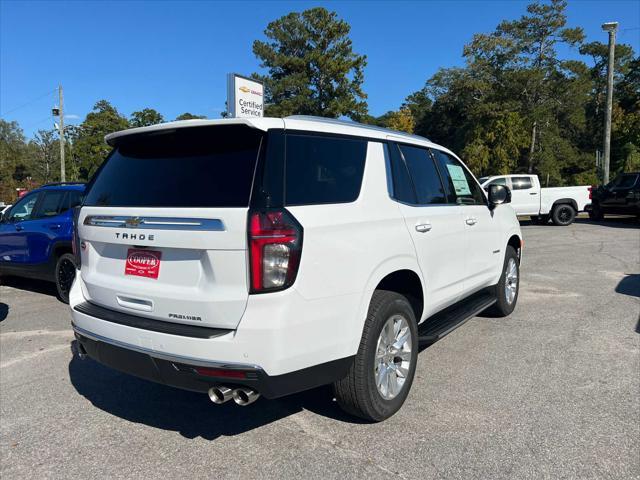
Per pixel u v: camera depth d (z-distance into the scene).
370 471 2.88
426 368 4.44
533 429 3.33
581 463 2.93
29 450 3.19
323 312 2.85
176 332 2.77
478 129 39.25
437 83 49.50
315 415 3.59
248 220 2.62
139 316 3.03
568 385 4.04
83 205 3.49
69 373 4.52
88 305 3.37
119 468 2.97
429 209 4.02
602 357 4.66
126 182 3.24
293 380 2.79
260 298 2.62
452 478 2.80
